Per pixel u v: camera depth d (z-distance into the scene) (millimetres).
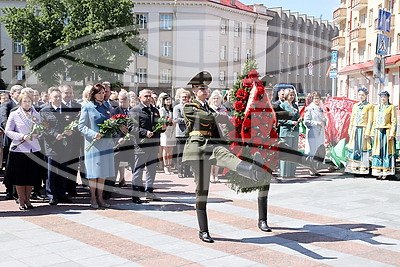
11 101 8742
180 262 4926
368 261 5031
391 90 31469
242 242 5680
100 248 5359
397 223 6609
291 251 5348
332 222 6648
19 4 43500
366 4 35688
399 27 31172
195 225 6438
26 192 7406
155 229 6215
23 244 5469
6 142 8875
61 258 4984
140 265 4812
